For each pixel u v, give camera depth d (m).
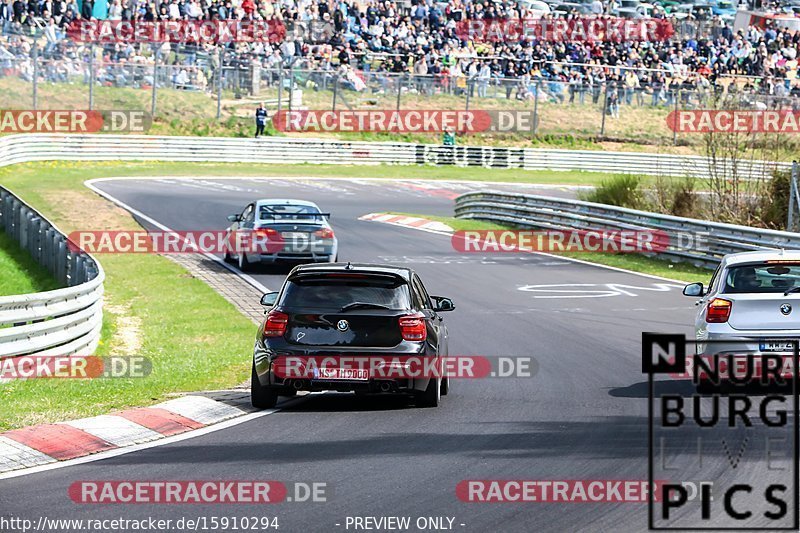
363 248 104.12
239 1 193.50
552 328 65.75
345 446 36.09
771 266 46.53
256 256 87.56
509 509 28.50
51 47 172.75
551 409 43.12
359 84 197.00
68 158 169.75
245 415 41.62
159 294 78.88
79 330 55.25
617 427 39.31
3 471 32.22
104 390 45.59
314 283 43.03
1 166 153.88
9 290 81.50
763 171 114.69
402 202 153.25
